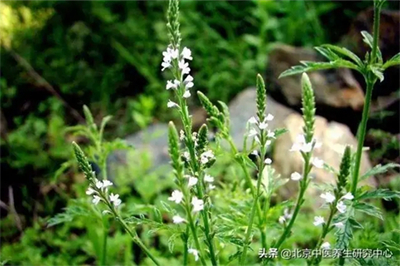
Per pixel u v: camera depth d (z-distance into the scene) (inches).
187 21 38.1
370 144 28.4
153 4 39.9
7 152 30.3
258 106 14.4
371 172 15.6
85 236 24.8
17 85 35.0
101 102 36.4
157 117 34.9
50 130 30.5
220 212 18.8
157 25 37.9
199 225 14.4
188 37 38.2
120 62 38.2
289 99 33.2
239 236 16.7
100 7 39.2
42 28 39.6
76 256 24.5
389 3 36.4
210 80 35.8
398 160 27.1
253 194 16.1
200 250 14.0
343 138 28.5
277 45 34.3
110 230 25.6
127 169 27.5
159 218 14.9
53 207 27.6
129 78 38.1
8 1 39.2
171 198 13.3
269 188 16.2
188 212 13.5
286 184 26.1
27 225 27.5
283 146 28.4
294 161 26.9
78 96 36.7
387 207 24.4
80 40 38.6
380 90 31.9
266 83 34.6
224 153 16.3
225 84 36.2
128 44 38.9
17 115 34.2
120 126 34.6
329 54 15.6
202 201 13.5
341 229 14.5
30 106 34.6
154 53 38.6
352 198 14.4
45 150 30.9
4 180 29.3
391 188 25.0
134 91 37.8
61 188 28.5
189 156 14.3
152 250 22.8
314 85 31.9
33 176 29.5
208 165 14.3
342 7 38.9
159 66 37.6
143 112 31.3
